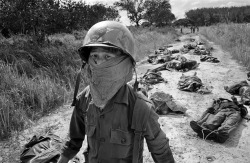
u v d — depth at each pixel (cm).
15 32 968
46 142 328
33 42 757
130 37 126
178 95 590
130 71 130
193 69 881
